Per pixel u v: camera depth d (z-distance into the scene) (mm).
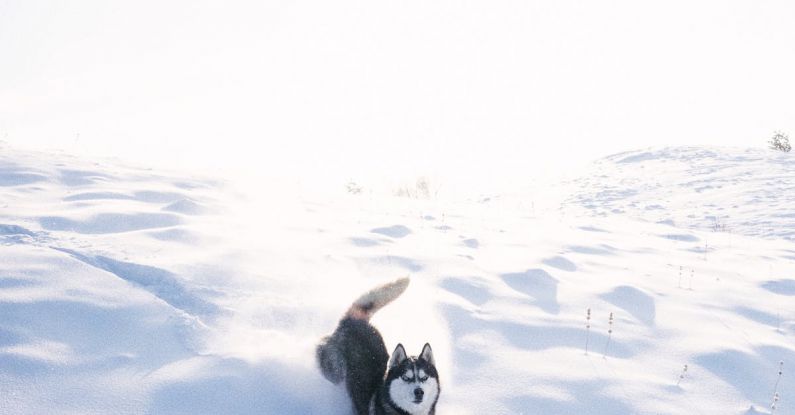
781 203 17594
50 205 8008
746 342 6203
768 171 22656
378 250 7949
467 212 13039
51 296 5160
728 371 5590
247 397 4449
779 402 5184
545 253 8969
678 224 16578
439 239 9188
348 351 4863
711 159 26703
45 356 4457
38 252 5996
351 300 6121
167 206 8688
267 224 8695
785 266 9555
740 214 16875
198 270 6145
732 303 7379
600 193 23000
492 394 4844
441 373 5066
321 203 11227
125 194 9086
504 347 5609
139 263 6012
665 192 21703
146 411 4125
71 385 4246
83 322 4941
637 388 5133
